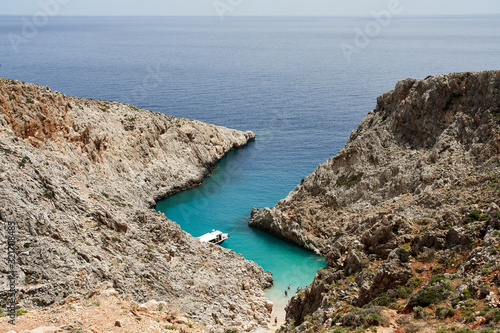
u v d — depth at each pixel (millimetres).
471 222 40656
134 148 96688
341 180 77125
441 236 40562
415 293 34125
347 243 51844
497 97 64688
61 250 47438
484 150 60094
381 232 44719
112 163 88625
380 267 39844
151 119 105750
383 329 30750
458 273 35281
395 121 77250
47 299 42125
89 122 87250
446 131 68000
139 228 60125
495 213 38531
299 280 65500
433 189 60281
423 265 38750
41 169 55250
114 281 48375
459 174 59500
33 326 29750
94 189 65312
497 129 61156
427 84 73812
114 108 103875
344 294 40375
